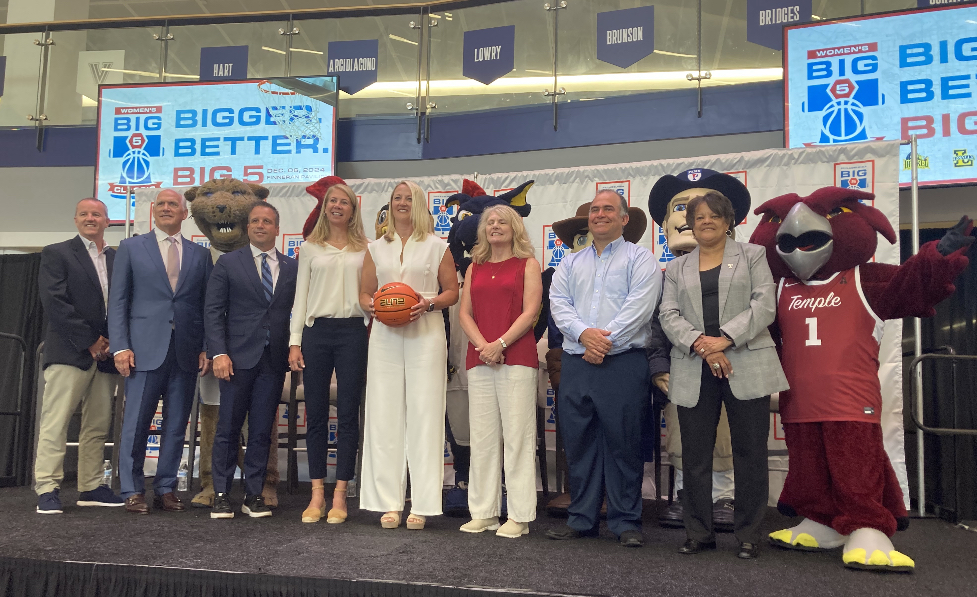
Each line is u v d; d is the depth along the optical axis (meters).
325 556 2.42
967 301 4.88
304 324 3.27
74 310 3.45
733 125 5.52
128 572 2.26
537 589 2.04
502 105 6.11
